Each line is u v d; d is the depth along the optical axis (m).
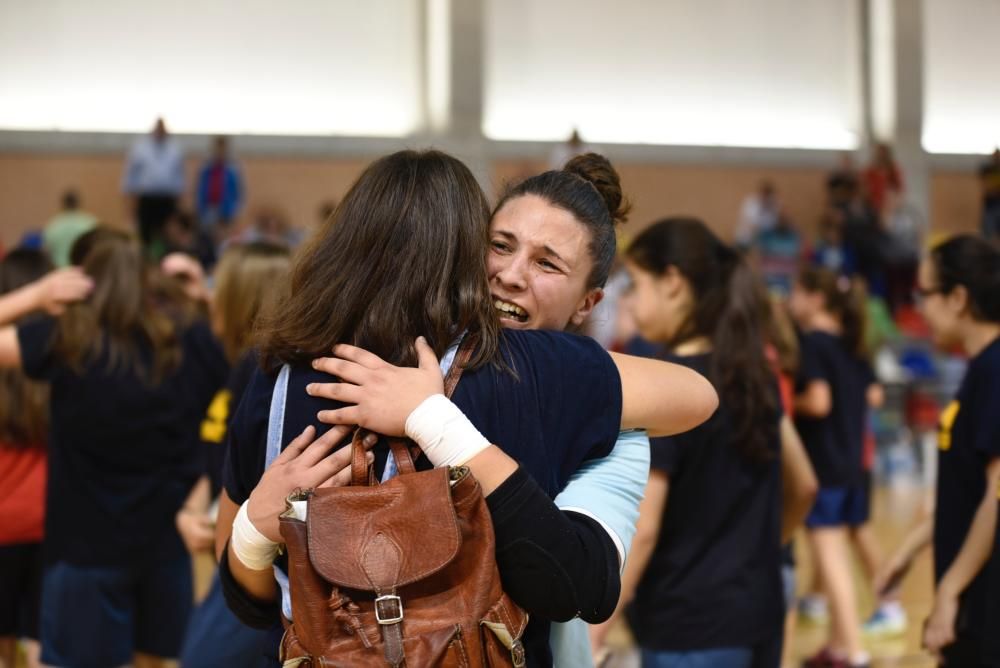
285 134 14.26
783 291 11.98
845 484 4.55
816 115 15.57
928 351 10.96
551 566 1.45
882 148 13.89
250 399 1.62
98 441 3.20
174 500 3.30
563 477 1.59
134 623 3.34
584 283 1.77
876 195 13.59
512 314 1.74
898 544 6.67
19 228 13.68
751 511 2.64
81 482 3.21
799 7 15.45
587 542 1.51
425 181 1.60
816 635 5.02
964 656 2.55
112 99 13.91
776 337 4.24
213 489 2.98
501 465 1.47
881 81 15.59
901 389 10.12
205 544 3.02
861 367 4.65
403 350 1.55
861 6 15.52
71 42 13.77
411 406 1.48
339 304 1.56
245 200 14.08
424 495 1.43
